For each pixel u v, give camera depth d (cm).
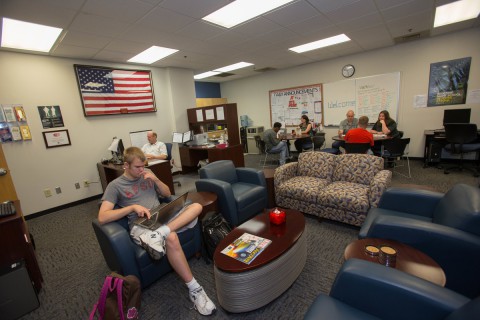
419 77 489
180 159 568
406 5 303
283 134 594
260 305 153
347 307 103
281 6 285
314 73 628
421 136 505
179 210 198
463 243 129
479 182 353
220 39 380
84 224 332
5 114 346
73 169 415
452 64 453
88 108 426
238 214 259
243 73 698
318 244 229
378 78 533
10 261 179
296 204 281
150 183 212
